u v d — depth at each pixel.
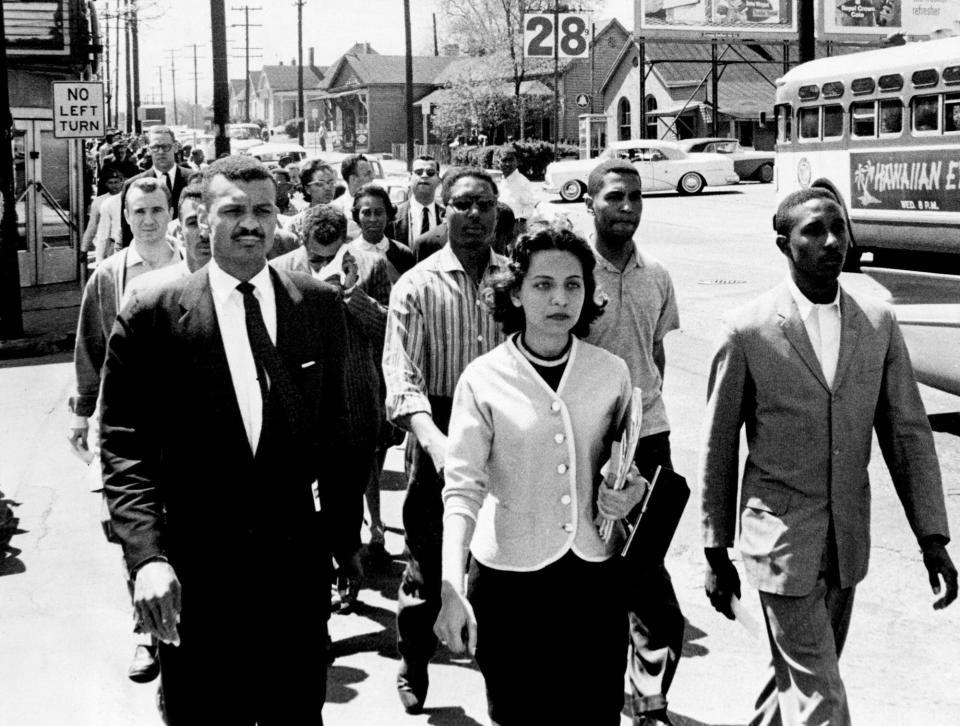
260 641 3.52
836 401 3.71
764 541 3.73
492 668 3.39
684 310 15.36
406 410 4.35
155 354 3.48
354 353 5.75
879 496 7.58
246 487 3.46
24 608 6.08
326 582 3.64
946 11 46.00
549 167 39.66
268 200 3.50
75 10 18.70
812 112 20.16
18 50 18.50
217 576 3.47
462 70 64.25
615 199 4.63
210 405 3.44
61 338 14.49
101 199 14.98
